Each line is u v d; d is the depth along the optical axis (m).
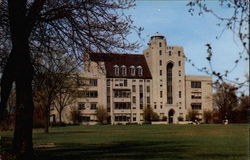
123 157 18.31
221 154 19.53
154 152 20.80
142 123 108.12
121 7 18.70
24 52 15.32
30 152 15.20
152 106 112.81
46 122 47.31
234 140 30.62
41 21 17.72
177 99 115.12
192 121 113.56
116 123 108.38
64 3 18.02
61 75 42.12
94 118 104.25
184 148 23.30
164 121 111.50
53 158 18.14
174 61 115.56
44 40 18.75
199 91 118.00
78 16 18.08
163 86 113.94
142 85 112.81
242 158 17.66
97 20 18.64
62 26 18.30
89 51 18.91
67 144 27.23
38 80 22.28
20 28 15.24
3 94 15.98
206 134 40.66
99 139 33.16
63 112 99.62
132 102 111.38
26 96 15.19
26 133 15.15
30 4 19.58
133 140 31.55
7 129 51.66
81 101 103.12
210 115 110.75
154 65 113.94
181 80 115.69
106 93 107.06
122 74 111.00
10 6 15.26
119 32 18.91
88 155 19.38
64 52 20.27
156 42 114.25
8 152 16.16
